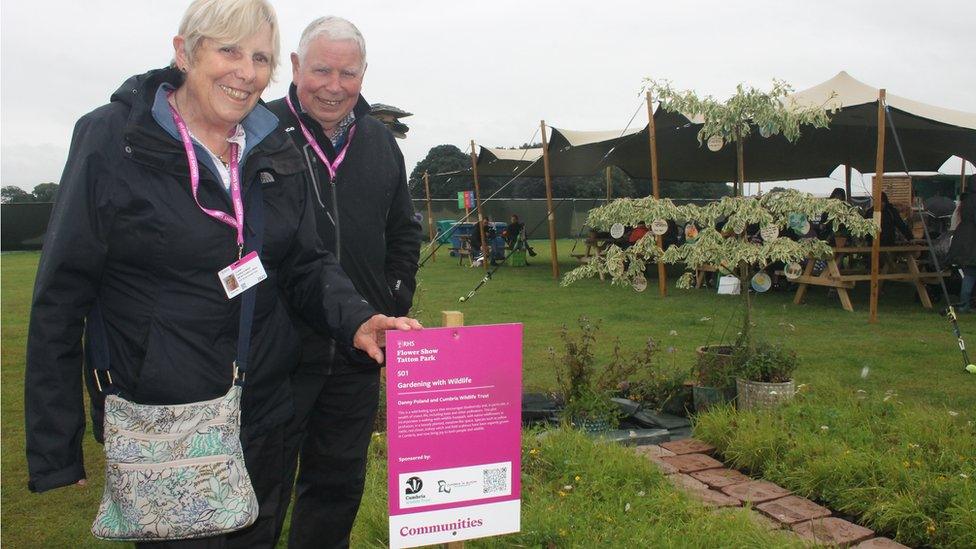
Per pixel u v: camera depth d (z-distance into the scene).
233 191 2.14
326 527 3.01
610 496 3.80
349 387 2.91
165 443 2.00
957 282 12.31
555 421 5.23
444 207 38.28
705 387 5.40
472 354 2.28
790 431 4.53
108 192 1.96
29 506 4.06
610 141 14.89
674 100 5.88
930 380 6.52
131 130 1.96
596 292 13.98
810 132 14.33
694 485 4.14
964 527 3.36
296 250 2.40
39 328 1.92
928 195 20.33
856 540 3.48
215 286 2.10
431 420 2.25
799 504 3.87
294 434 2.78
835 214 5.48
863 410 5.02
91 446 5.10
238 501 2.07
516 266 20.81
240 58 2.05
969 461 4.10
